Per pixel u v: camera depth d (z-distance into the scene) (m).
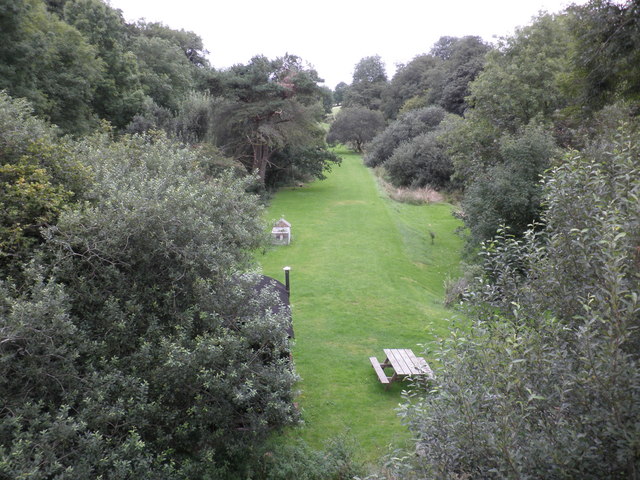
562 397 3.88
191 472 6.82
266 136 35.34
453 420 4.35
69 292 6.92
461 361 4.79
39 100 23.58
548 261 5.71
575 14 14.74
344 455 7.92
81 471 5.64
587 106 15.77
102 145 12.70
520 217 17.14
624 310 3.81
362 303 16.78
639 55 13.49
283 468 7.48
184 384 7.01
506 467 3.79
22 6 22.00
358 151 68.56
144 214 7.39
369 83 89.50
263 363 8.40
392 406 10.28
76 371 6.43
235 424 7.68
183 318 7.44
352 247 23.89
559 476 3.77
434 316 15.75
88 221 7.45
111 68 34.06
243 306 8.15
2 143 8.04
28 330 5.86
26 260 7.17
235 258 9.37
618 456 3.52
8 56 22.25
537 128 18.70
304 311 15.88
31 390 6.32
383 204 34.44
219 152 31.03
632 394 3.63
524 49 25.64
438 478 4.27
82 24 32.72
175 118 32.88
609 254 3.96
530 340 4.44
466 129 26.67
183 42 59.69
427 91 66.12
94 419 6.20
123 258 7.60
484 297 5.94
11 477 5.00
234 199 10.40
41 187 7.46
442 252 24.41
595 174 5.72
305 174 44.72
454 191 37.78
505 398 4.04
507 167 17.94
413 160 41.31
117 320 7.07
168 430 7.18
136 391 6.69
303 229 27.36
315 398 10.56
